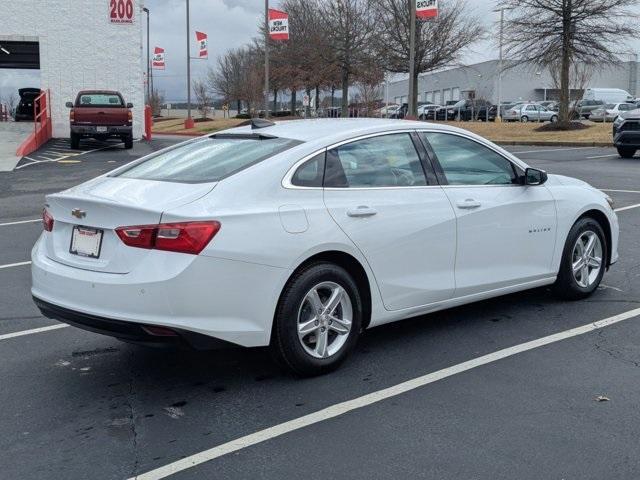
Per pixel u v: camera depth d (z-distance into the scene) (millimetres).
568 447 3748
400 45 38031
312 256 4637
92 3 28109
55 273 4531
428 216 5176
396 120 5637
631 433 3902
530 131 32000
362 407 4297
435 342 5441
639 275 7398
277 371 4926
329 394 4504
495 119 51219
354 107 41688
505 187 5812
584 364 4945
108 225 4352
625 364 4938
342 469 3559
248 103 54094
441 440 3848
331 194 4773
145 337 4156
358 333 4945
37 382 4809
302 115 50281
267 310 4418
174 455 3748
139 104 29156
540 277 6074
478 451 3717
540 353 5172
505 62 40250
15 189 14891
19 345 5574
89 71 28484
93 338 5742
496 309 6273
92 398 4527
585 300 6520
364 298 4984
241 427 4062
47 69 28156
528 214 5875
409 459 3646
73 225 4629
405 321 5977
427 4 24250
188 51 44344
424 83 91375
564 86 31500
